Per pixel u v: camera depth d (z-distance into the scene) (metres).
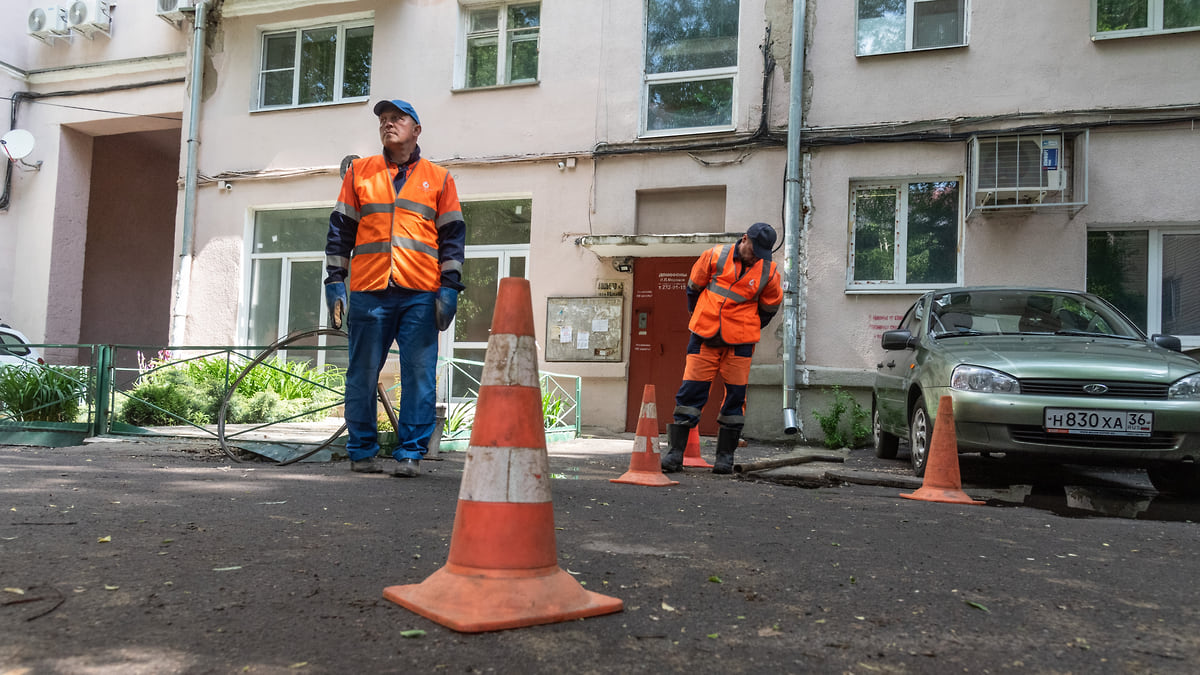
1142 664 2.21
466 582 2.44
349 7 12.72
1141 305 9.26
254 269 13.18
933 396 6.20
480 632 2.29
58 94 15.30
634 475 5.85
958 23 10.04
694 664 2.12
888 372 8.05
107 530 3.53
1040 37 9.56
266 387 10.50
